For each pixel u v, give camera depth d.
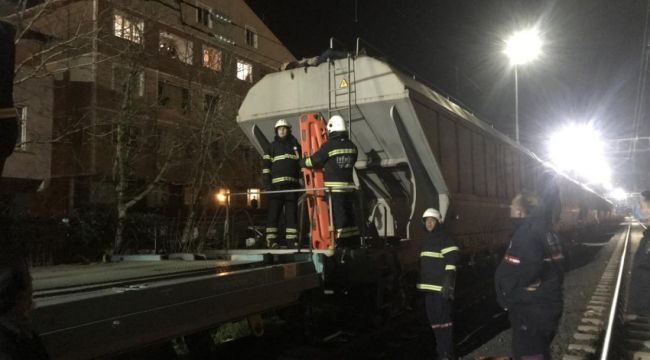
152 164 15.84
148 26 15.17
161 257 6.62
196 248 14.33
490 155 11.38
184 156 16.58
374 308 7.17
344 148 6.91
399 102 7.42
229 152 17.08
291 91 8.38
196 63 17.45
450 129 9.02
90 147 17.17
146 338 3.45
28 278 1.75
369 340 6.81
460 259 9.41
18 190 17.78
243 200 22.11
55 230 12.09
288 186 7.73
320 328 7.33
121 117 14.34
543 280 3.79
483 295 10.42
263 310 4.68
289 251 6.55
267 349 6.40
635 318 8.11
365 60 7.79
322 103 8.10
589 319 8.12
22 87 14.73
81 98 17.39
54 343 2.84
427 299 6.00
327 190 6.48
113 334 3.21
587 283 12.12
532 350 3.79
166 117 17.17
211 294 4.05
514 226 3.98
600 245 24.27
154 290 3.53
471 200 9.72
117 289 3.50
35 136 16.52
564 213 18.84
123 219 13.83
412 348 6.76
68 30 13.41
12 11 10.15
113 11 13.66
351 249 6.41
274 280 4.88
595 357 6.25
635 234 33.94
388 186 8.97
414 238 8.05
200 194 16.50
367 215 9.05
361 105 7.71
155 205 19.84
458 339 7.25
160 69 18.80
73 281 4.09
